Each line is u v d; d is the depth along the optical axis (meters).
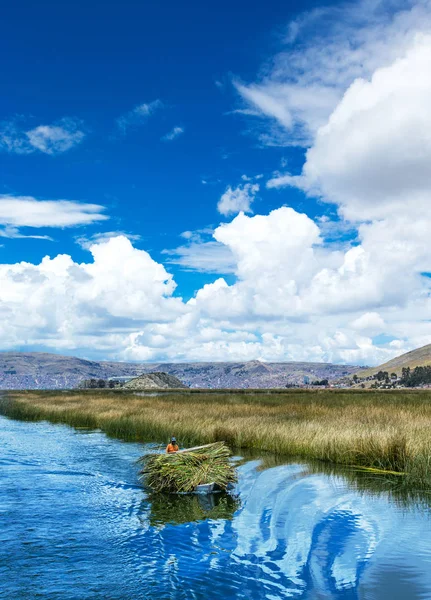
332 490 15.25
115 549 10.45
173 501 14.64
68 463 20.72
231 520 12.50
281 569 9.24
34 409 46.34
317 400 51.44
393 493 14.78
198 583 8.66
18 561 9.76
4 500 14.69
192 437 26.41
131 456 22.34
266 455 21.95
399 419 25.97
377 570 9.06
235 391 113.31
